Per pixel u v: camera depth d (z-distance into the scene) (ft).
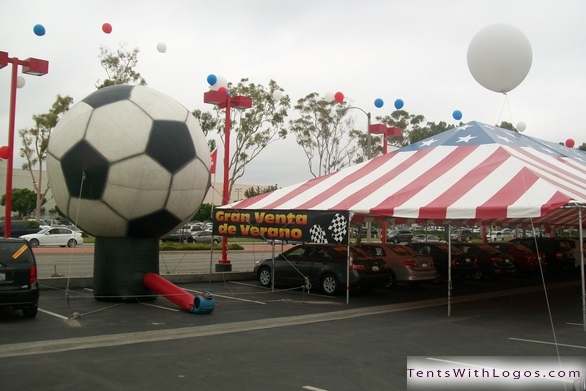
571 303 47.32
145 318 34.12
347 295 43.86
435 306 44.39
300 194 51.42
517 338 31.01
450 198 38.96
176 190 36.73
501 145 46.01
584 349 28.22
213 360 24.18
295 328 32.94
